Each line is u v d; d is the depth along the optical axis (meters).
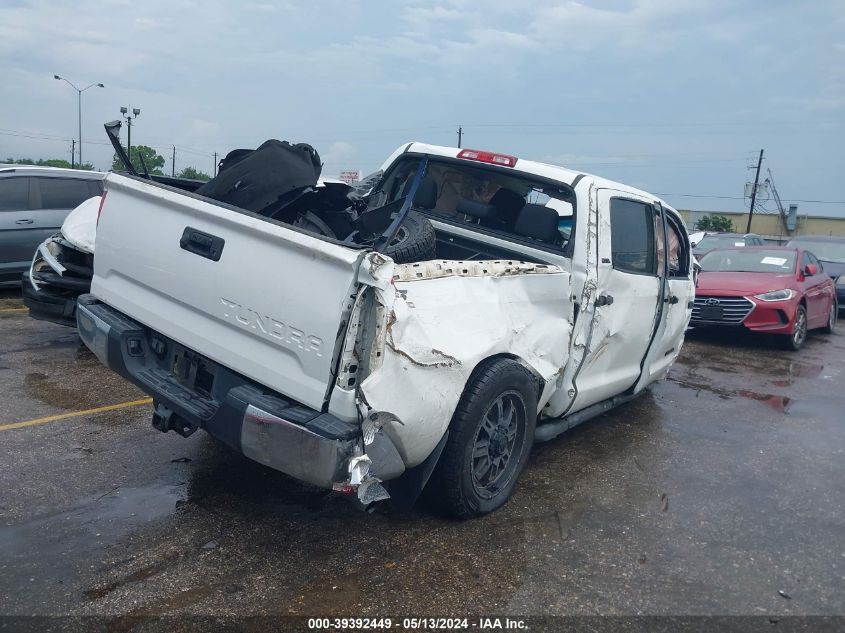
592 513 4.35
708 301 10.62
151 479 4.40
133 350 4.13
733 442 5.93
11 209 10.03
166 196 3.89
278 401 3.33
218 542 3.69
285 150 4.31
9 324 8.77
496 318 3.88
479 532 3.99
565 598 3.37
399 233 4.24
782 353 10.42
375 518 4.07
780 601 3.47
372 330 3.15
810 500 4.75
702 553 3.91
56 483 4.26
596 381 5.16
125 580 3.29
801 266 11.45
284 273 3.30
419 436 3.42
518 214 5.19
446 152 5.30
